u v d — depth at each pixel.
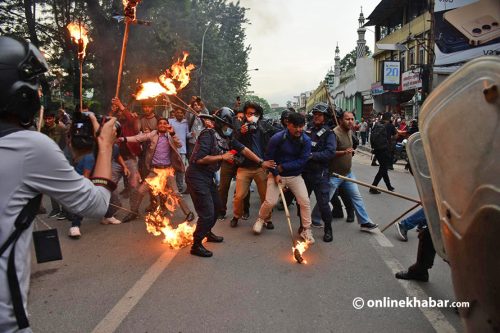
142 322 3.34
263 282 4.16
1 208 1.45
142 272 4.44
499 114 1.49
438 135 1.77
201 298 3.78
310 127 6.08
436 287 4.05
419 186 2.28
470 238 1.55
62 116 8.67
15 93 1.50
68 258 4.91
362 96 38.75
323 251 5.20
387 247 5.36
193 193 4.92
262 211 5.88
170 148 6.66
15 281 1.46
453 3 19.80
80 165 5.69
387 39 33.81
